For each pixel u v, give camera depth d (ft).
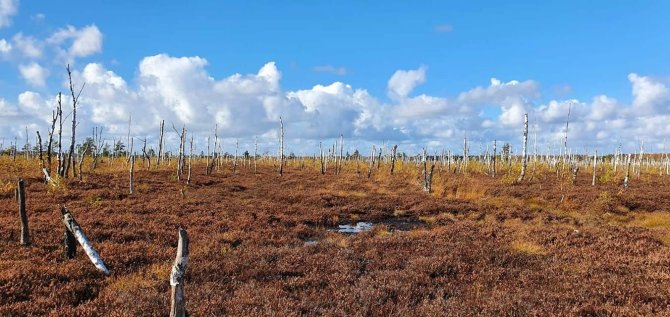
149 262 45.91
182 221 72.95
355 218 93.45
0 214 71.15
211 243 55.83
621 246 55.72
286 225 80.18
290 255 49.67
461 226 72.54
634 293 34.76
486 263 46.68
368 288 36.11
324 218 89.56
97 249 48.98
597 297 33.88
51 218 68.18
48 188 104.22
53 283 35.83
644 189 143.43
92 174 155.02
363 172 230.27
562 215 97.25
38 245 49.32
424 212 101.65
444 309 31.89
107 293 34.17
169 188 128.57
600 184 161.89
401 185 161.17
